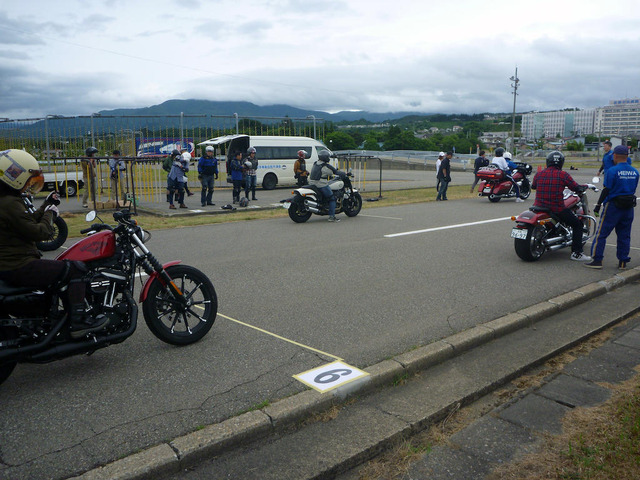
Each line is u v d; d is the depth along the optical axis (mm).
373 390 3996
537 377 4391
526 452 3287
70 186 19188
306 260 8242
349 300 6098
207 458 3115
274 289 6582
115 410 3547
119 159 13812
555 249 8461
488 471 3098
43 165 21469
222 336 4953
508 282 6926
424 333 5008
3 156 3670
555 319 5680
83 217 13195
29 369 4234
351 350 4586
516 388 4191
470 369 4375
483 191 16734
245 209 14484
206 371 4164
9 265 3721
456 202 16844
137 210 14523
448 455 3264
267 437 3355
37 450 3080
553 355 4777
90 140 24297
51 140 24812
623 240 7738
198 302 4836
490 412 3803
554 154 8195
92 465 2941
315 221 12703
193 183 24109
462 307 5828
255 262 8094
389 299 6137
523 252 8070
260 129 27375
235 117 26406
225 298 6195
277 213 14109
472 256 8562
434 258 8398
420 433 3523
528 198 17953
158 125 24875
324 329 5133
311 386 3861
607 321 5598
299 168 18031
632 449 3217
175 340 4621
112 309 4184
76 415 3482
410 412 3658
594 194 19875
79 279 3973
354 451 3182
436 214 13836
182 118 25000
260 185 22531
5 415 3488
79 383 3967
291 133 28422
